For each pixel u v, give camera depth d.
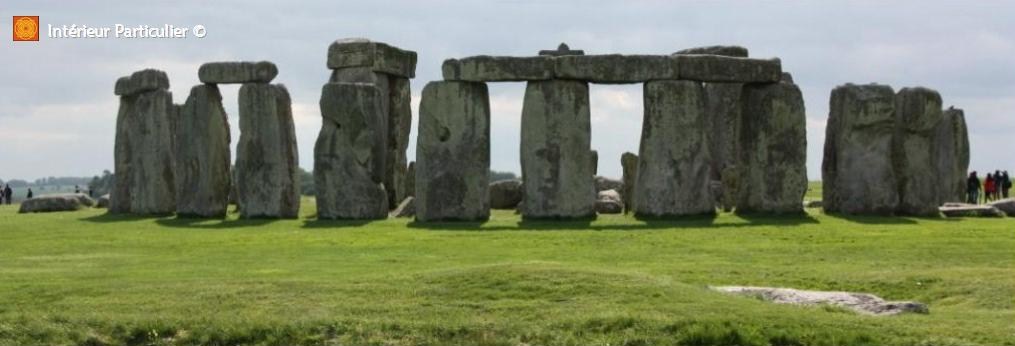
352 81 47.03
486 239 33.94
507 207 49.75
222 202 43.47
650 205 39.59
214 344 21.38
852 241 32.44
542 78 39.56
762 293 23.53
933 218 39.75
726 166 48.12
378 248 32.31
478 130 40.00
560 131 39.53
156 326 21.81
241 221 40.91
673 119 39.53
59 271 28.39
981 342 20.31
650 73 39.59
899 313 22.27
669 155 39.50
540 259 29.70
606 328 21.09
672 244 32.44
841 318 21.48
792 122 40.59
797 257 29.80
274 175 41.94
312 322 21.77
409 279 24.92
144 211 46.09
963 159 52.66
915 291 24.89
